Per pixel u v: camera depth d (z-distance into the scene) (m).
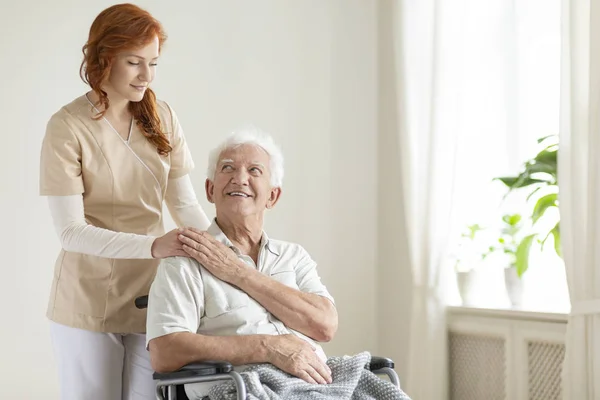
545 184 3.11
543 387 2.79
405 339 3.52
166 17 3.23
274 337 1.85
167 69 3.22
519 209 3.17
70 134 2.08
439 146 3.21
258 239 2.10
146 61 2.07
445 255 3.19
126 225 2.19
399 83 3.46
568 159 2.62
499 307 2.99
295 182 3.53
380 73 3.71
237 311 1.93
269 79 3.47
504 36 3.22
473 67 3.26
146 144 2.20
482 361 3.08
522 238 3.11
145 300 2.00
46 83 2.97
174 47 3.24
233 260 1.97
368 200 3.71
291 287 2.07
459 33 3.20
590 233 2.49
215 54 3.34
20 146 2.92
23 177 2.92
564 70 2.63
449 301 3.25
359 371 1.87
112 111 2.14
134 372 2.20
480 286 3.21
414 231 3.35
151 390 2.20
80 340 2.12
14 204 2.90
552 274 3.09
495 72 3.25
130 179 2.18
